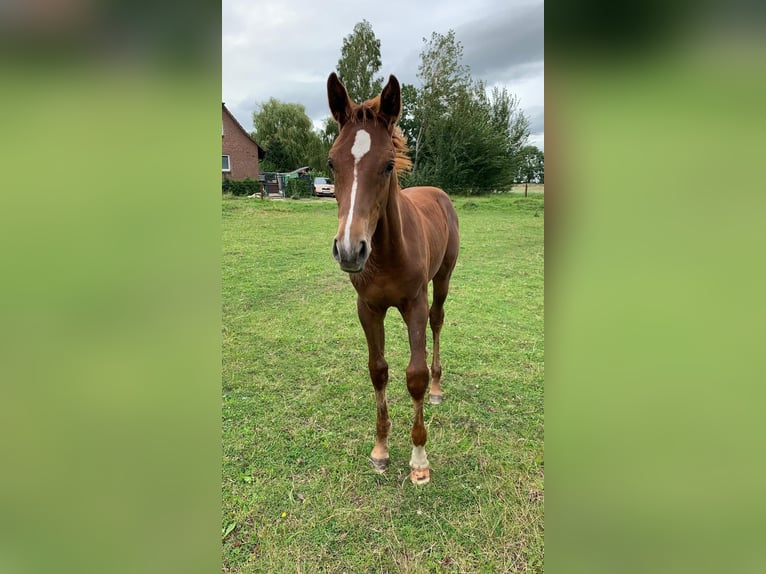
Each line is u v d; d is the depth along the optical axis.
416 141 23.52
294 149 33.09
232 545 1.93
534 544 1.90
